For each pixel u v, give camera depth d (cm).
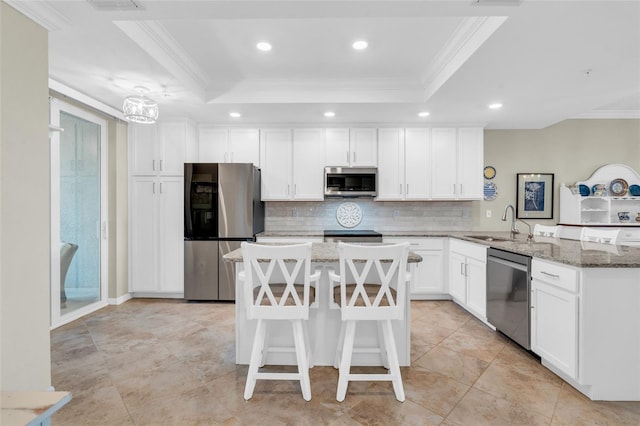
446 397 202
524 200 470
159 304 396
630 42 216
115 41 222
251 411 188
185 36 257
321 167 437
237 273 245
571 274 204
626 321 197
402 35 254
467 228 469
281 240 414
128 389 211
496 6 178
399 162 436
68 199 337
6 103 165
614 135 469
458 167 435
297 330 200
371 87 348
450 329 316
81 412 187
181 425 176
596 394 198
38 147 182
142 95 311
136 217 412
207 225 402
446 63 281
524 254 252
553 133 471
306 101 350
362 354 241
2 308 163
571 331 204
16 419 106
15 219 170
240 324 245
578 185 459
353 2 175
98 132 383
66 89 303
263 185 437
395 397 202
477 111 380
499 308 287
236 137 436
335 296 220
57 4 176
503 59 242
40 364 183
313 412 187
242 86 351
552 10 181
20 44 172
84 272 362
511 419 181
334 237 413
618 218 451
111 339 290
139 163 412
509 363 246
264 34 254
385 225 470
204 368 239
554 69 260
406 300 239
